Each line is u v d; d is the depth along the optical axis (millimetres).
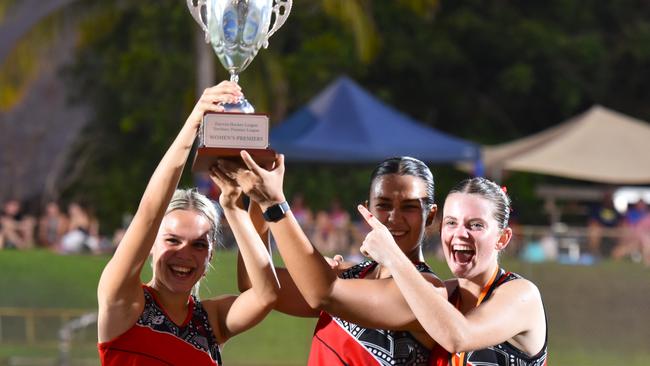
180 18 21094
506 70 24391
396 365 4195
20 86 16797
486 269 4219
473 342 3938
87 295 12266
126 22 22547
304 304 4605
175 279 4316
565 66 24766
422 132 15688
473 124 24953
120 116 23609
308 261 3998
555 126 25438
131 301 4191
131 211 22859
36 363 11922
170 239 4316
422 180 4379
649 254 11344
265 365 11836
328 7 17422
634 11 25828
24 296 12219
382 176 4375
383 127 15555
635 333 11102
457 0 24875
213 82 19406
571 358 11102
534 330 4152
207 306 4480
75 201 23266
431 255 10953
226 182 4195
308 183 22156
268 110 18812
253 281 4383
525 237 11430
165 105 21891
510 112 25297
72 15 16797
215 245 4496
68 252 13180
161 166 4062
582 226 22859
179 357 4285
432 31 24344
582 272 11219
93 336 12055
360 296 4059
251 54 4477
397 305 4086
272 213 4008
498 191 4242
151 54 21219
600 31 25719
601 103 25297
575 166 15773
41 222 16375
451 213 4219
